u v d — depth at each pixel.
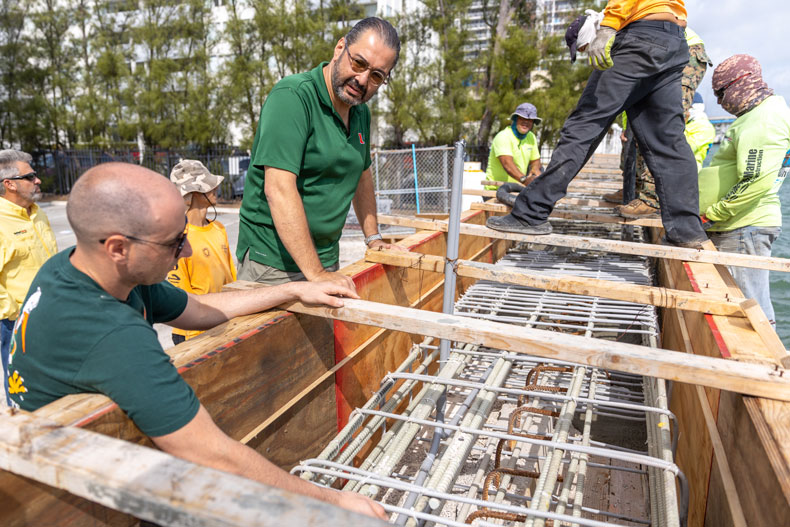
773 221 4.13
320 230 2.71
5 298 3.57
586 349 1.77
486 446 2.70
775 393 1.58
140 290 1.75
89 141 22.88
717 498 1.83
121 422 1.40
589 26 3.21
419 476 2.07
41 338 1.36
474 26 19.39
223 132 21.17
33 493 1.20
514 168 6.82
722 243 4.27
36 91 22.89
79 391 1.39
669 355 1.72
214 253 3.43
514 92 17.34
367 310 2.09
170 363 1.36
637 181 4.61
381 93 18.98
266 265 2.71
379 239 3.26
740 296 2.46
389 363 3.35
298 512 0.85
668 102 3.32
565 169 3.40
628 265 4.43
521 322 3.19
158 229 1.35
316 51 19.31
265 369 2.14
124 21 23.25
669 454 2.00
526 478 2.79
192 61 21.39
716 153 4.31
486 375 2.83
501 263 4.68
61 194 22.30
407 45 19.16
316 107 2.39
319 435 2.56
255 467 1.33
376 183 11.22
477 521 1.69
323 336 2.53
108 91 22.20
